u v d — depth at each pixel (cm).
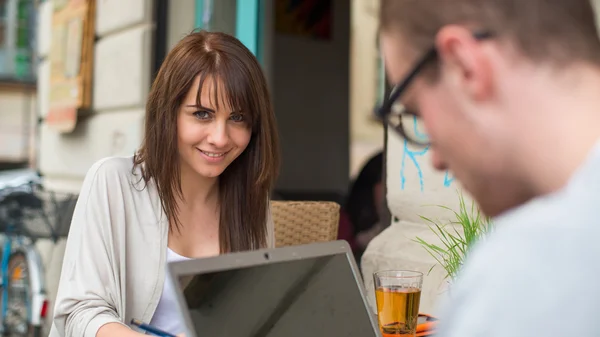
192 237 232
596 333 64
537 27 75
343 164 869
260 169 233
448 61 79
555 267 67
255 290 141
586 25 77
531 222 71
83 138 672
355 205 579
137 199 219
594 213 69
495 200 81
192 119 214
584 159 73
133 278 216
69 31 676
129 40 591
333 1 847
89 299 201
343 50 862
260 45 590
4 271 522
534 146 75
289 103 816
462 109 79
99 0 645
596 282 65
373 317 163
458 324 71
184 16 580
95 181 216
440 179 283
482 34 77
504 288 68
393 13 83
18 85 2212
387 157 314
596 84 75
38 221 486
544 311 65
